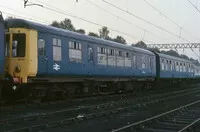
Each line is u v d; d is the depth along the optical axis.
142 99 24.39
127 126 11.98
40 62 17.86
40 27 17.97
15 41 17.28
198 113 16.98
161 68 36.69
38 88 18.53
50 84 19.61
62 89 20.78
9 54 17.28
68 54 20.38
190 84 53.50
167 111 17.64
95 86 24.42
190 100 24.81
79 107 17.86
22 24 17.19
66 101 20.31
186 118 15.18
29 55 17.11
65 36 20.11
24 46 17.11
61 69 19.67
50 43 18.70
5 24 16.61
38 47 17.75
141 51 31.42
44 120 13.99
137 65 30.27
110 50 25.59
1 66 15.55
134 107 18.81
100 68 24.11
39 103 18.48
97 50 23.78
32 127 11.76
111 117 15.24
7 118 13.74
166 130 12.03
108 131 11.77
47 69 18.44
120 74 27.02
